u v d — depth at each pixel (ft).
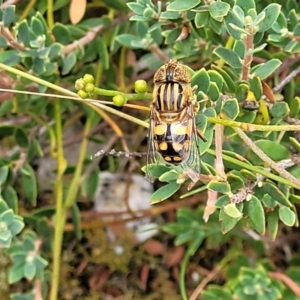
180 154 0.28
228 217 0.29
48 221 0.41
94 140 0.43
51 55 0.35
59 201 0.39
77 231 0.41
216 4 0.28
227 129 0.31
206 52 0.35
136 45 0.37
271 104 0.32
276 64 0.30
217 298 0.38
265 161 0.29
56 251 0.39
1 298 0.43
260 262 0.40
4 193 0.39
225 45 0.36
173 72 0.28
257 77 0.30
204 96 0.29
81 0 0.38
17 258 0.37
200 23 0.30
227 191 0.29
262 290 0.36
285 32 0.31
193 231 0.41
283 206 0.30
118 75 0.43
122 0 0.39
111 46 0.38
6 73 0.36
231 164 0.31
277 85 0.36
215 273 0.42
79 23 0.40
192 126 0.28
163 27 0.38
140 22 0.36
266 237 0.43
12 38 0.34
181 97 0.28
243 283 0.37
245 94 0.30
